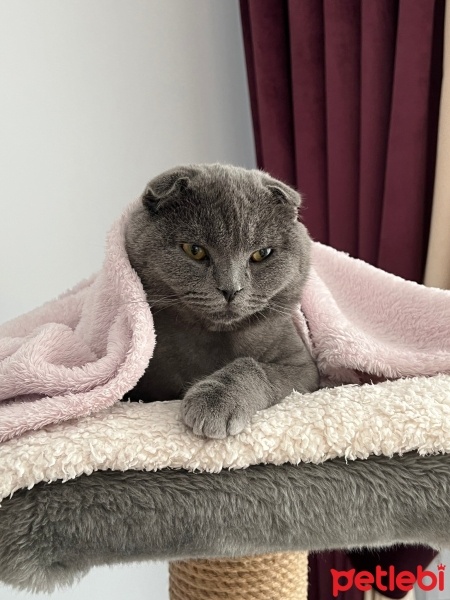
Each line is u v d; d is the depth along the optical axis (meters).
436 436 0.72
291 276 0.92
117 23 1.62
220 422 0.70
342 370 1.06
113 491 0.67
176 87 1.73
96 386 0.77
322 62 1.60
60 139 1.54
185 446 0.69
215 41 1.80
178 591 0.93
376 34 1.44
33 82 1.49
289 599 0.91
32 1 1.48
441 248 1.40
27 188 1.49
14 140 1.47
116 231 0.91
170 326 0.91
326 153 1.62
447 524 0.72
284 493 0.69
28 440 0.68
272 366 0.92
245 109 1.87
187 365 0.92
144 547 0.67
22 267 1.49
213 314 0.84
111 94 1.62
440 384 0.82
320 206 1.64
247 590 0.89
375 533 0.71
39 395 0.79
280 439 0.71
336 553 1.58
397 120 1.41
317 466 0.71
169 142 1.73
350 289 1.20
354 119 1.54
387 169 1.44
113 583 1.60
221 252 0.84
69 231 1.56
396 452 0.73
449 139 1.35
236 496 0.69
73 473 0.66
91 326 0.88
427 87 1.39
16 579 0.65
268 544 0.69
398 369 0.99
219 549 0.69
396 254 1.45
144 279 0.89
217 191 0.85
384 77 1.47
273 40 1.65
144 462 0.68
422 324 1.10
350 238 1.59
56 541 0.65
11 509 0.65
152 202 0.87
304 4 1.57
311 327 1.08
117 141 1.63
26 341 0.90
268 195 0.89
